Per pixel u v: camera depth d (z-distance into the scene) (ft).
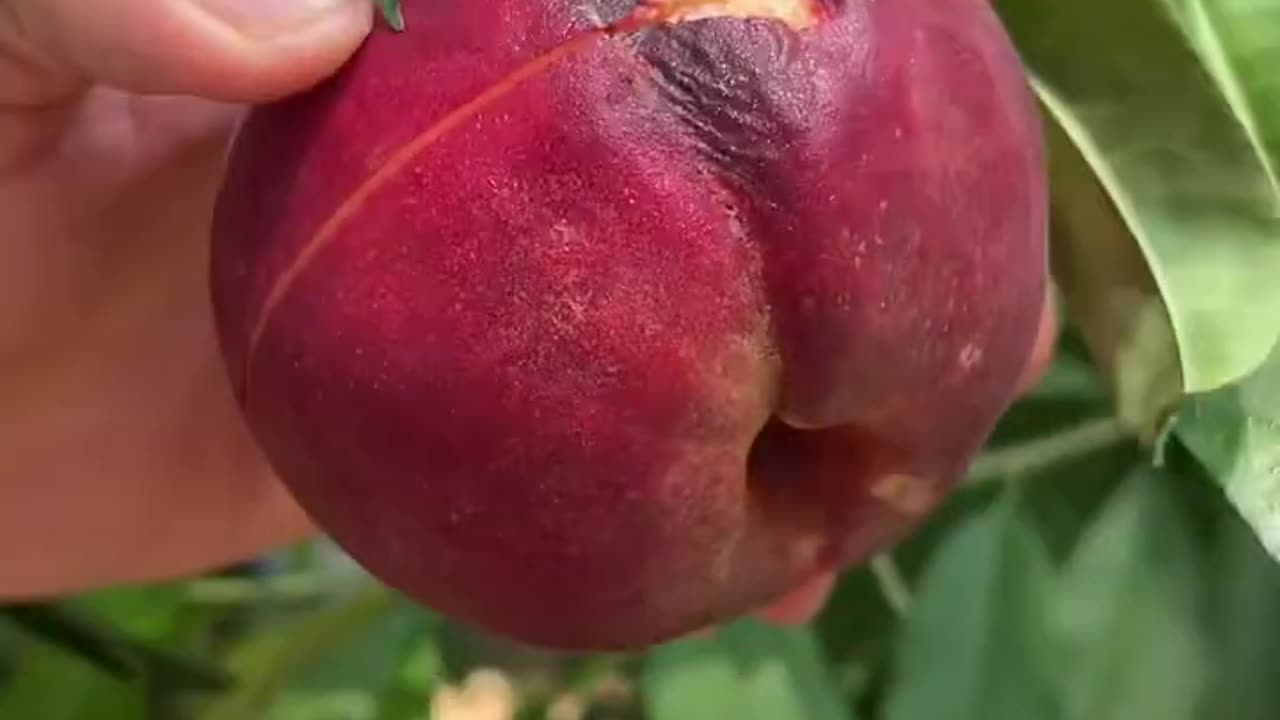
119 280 0.59
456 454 0.35
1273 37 0.45
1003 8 0.44
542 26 0.34
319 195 0.36
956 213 0.35
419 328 0.34
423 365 0.34
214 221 0.40
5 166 0.55
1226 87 0.45
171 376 0.61
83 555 0.64
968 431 0.39
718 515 0.36
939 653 0.65
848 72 0.34
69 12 0.43
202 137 0.58
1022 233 0.37
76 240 0.57
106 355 0.60
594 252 0.34
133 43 0.42
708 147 0.34
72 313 0.58
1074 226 0.47
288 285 0.36
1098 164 0.45
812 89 0.34
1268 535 0.45
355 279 0.35
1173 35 0.43
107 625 0.65
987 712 0.64
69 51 0.45
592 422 0.34
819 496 0.39
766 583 0.39
